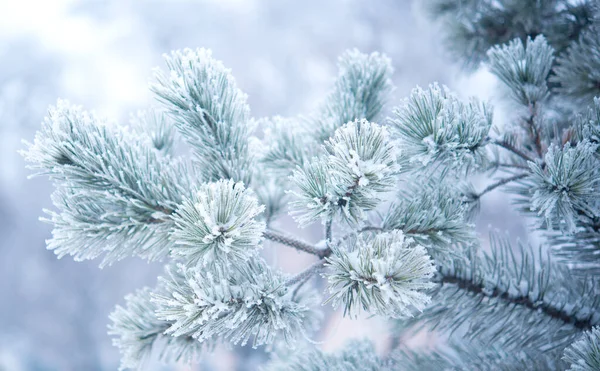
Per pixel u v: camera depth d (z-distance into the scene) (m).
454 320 0.78
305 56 5.87
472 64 1.04
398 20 5.09
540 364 0.77
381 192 0.64
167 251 0.69
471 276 0.77
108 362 5.41
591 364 0.65
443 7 1.05
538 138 0.77
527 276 0.80
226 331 0.66
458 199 0.73
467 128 0.69
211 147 0.72
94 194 0.67
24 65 5.72
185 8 6.05
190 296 0.64
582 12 0.92
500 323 0.78
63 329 5.47
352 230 0.68
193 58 0.71
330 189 0.65
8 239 5.58
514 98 0.78
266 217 0.81
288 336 0.66
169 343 0.75
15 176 5.60
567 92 0.83
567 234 0.76
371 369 0.79
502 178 0.77
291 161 0.77
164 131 0.78
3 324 5.50
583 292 0.80
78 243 0.67
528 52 0.77
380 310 0.62
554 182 0.69
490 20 0.99
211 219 0.63
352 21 5.67
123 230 0.68
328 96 0.81
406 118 0.69
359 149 0.64
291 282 0.69
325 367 0.79
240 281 0.67
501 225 2.26
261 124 0.80
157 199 0.68
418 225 0.70
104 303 5.41
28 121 5.75
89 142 0.68
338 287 0.64
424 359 0.83
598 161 0.68
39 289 5.51
